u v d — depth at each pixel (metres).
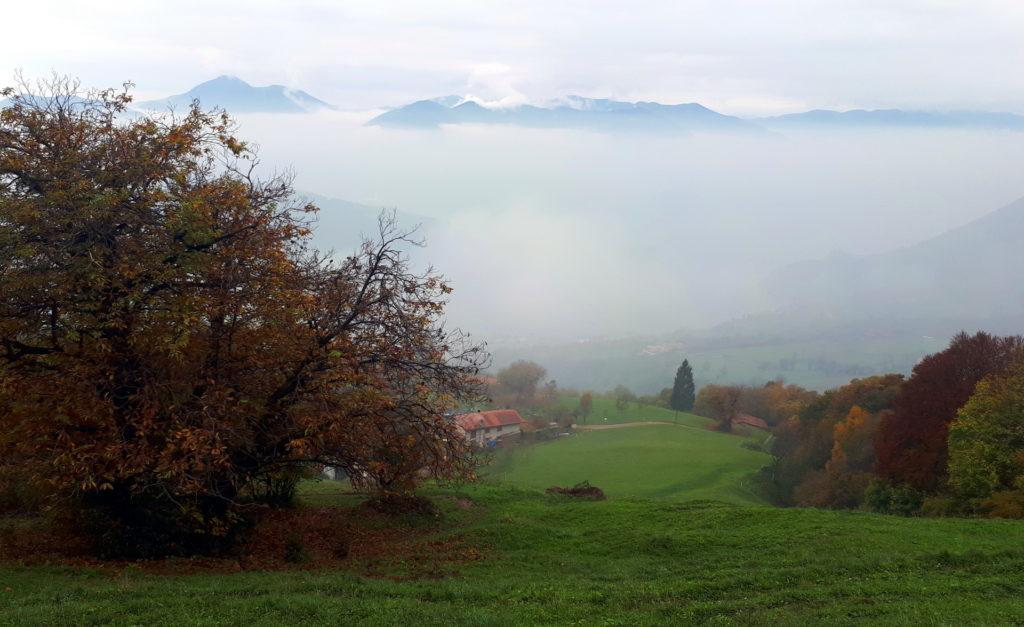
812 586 13.28
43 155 15.20
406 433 17.95
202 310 14.84
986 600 12.24
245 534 17.48
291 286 17.02
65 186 14.38
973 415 32.41
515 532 19.36
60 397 14.08
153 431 14.59
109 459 13.87
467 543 18.44
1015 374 33.53
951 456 33.41
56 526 16.47
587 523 20.95
